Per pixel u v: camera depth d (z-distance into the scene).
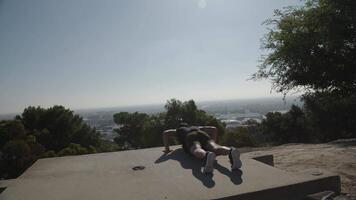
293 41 9.70
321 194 3.54
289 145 9.55
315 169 4.17
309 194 3.58
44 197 3.34
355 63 9.71
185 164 4.59
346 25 8.50
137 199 3.17
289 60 10.10
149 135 33.59
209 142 4.81
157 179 3.87
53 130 30.67
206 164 4.06
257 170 4.11
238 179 3.72
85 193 3.44
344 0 8.07
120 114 40.69
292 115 37.72
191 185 3.55
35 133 28.11
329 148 7.37
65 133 31.50
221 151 4.45
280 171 4.04
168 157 5.17
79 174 4.32
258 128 46.56
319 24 8.87
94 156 5.67
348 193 3.73
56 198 3.30
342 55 9.62
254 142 36.97
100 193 3.41
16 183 3.92
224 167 4.32
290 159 6.34
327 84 10.57
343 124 24.61
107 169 4.54
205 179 3.77
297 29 9.89
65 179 4.07
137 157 5.32
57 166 4.90
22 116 31.06
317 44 9.59
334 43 8.74
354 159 5.75
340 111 23.28
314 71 10.04
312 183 3.61
